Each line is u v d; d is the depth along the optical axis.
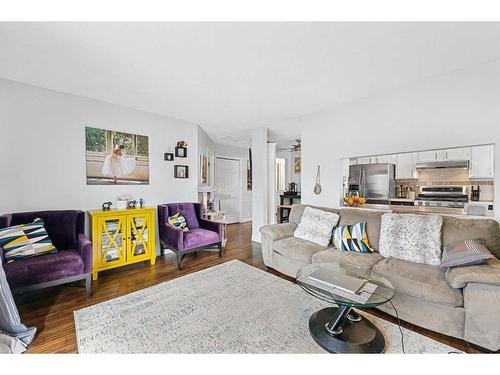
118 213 2.92
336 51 1.89
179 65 2.11
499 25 1.56
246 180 6.85
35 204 2.62
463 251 1.75
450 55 1.96
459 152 3.49
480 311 1.50
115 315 1.97
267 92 2.76
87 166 2.98
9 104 2.45
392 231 2.31
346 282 1.67
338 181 3.26
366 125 2.93
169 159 3.77
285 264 2.78
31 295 2.34
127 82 2.49
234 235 5.09
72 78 2.40
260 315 1.98
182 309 2.07
